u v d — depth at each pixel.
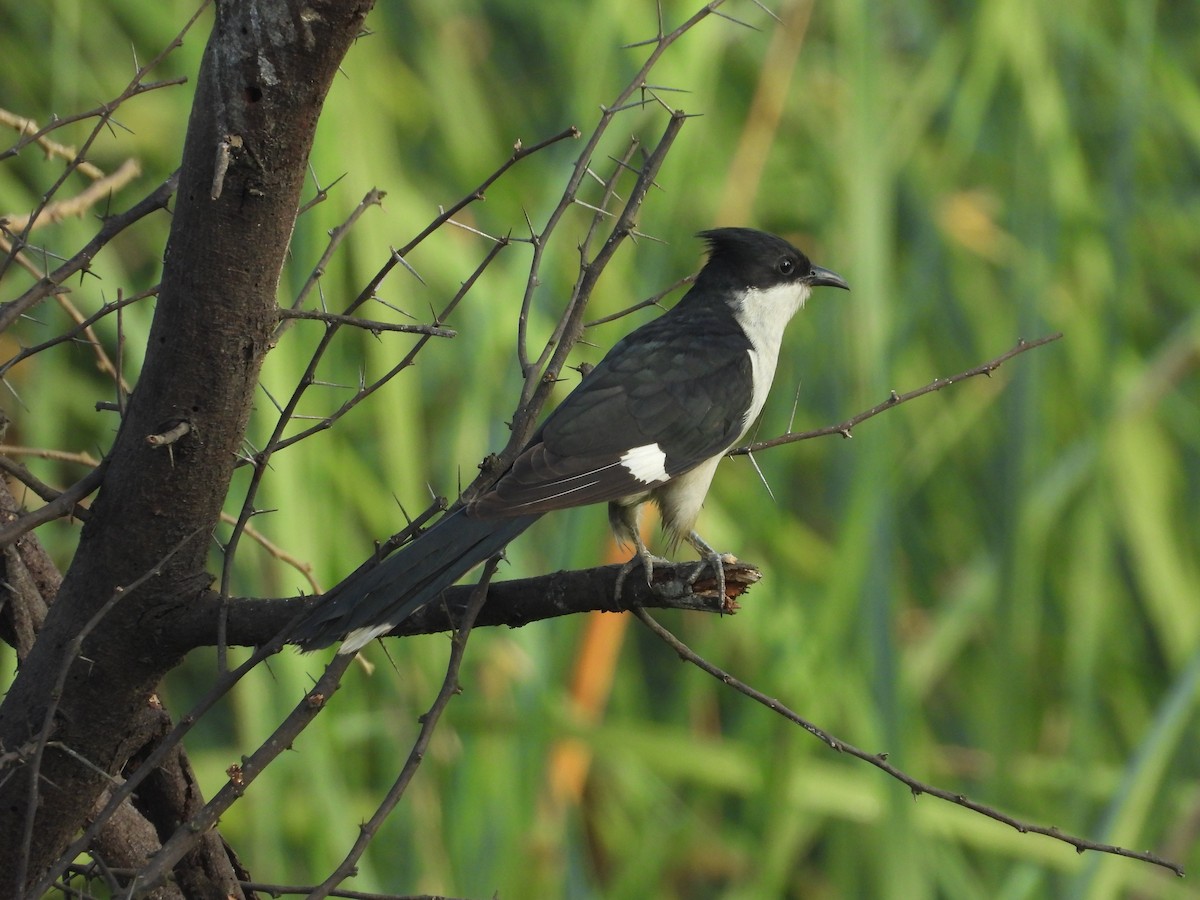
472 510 6.05
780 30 11.89
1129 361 13.02
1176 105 13.17
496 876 9.34
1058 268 12.52
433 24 12.80
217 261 4.70
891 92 12.50
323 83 4.48
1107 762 12.61
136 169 6.34
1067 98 12.39
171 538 5.12
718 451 7.86
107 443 11.56
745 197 11.65
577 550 9.59
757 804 10.94
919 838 9.91
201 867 5.82
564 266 10.87
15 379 10.89
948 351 12.64
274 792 9.41
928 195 11.98
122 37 11.84
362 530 10.47
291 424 9.24
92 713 5.29
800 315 11.90
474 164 12.26
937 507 12.87
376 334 4.80
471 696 10.04
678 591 5.48
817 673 10.42
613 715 12.16
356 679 9.73
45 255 5.69
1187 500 13.33
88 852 4.62
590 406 7.55
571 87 11.80
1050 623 12.66
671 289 5.68
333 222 9.58
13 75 11.61
